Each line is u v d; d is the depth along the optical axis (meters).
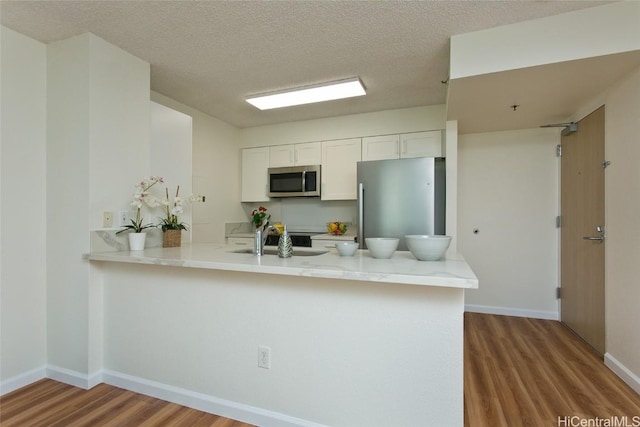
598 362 2.41
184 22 1.99
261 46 2.28
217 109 3.64
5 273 2.00
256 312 1.72
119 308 2.07
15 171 2.04
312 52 2.36
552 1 1.80
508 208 3.57
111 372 2.09
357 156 3.83
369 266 1.48
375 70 2.66
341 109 3.67
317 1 1.79
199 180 3.70
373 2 1.80
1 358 1.98
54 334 2.16
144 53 2.36
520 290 3.54
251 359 1.73
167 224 2.40
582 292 2.85
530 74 2.10
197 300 1.86
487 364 2.38
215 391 1.81
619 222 2.24
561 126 3.18
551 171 3.43
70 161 2.11
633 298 2.08
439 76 2.78
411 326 1.45
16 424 1.69
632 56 1.86
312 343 1.61
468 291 3.71
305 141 4.08
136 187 2.30
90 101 2.07
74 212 2.09
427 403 1.43
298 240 4.02
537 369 2.30
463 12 1.89
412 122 3.61
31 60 2.13
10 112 2.02
